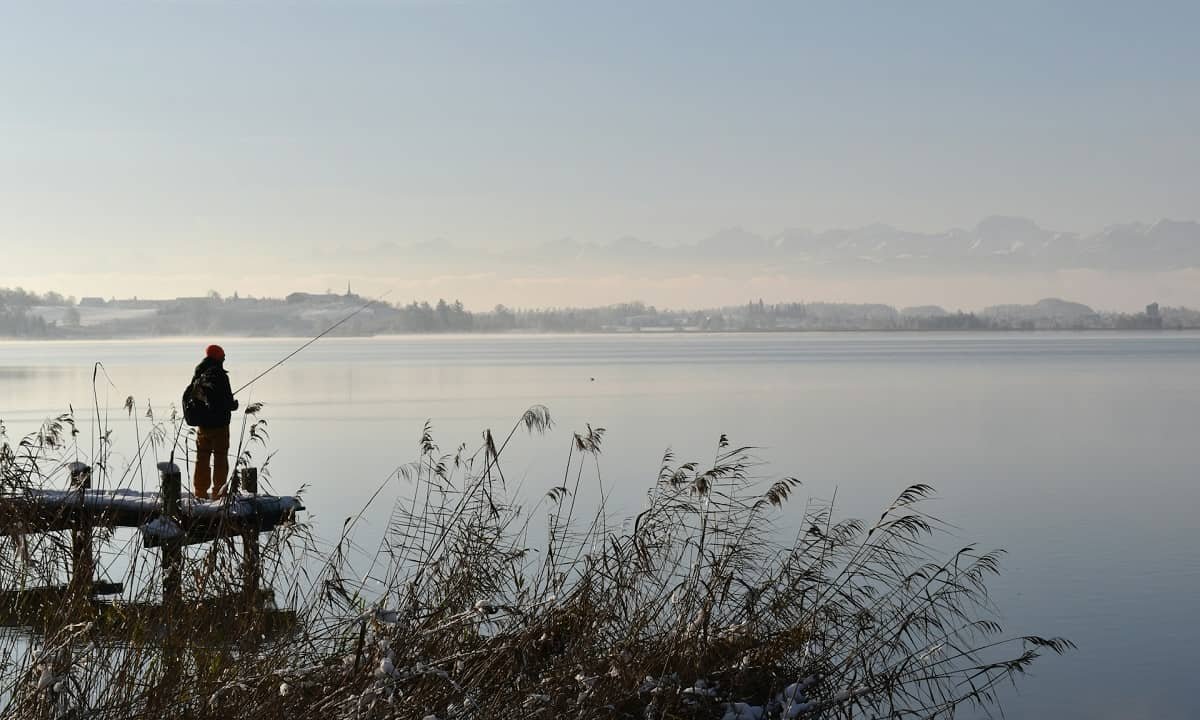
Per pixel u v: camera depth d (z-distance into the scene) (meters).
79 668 7.65
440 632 7.96
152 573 9.01
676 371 122.19
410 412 60.97
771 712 8.45
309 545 12.04
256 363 151.88
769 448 40.81
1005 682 13.30
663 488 9.64
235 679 7.41
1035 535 23.17
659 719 7.88
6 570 9.12
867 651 9.58
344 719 6.91
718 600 9.25
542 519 21.53
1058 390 82.25
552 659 8.20
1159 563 20.30
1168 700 12.91
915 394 77.62
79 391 77.31
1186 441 44.12
